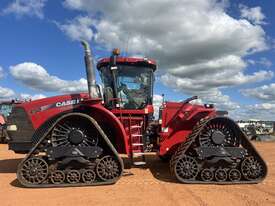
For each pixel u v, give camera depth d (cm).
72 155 958
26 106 1020
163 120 1087
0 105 2448
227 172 1005
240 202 808
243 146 1029
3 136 2375
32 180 945
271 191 916
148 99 1135
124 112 1095
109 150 980
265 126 3634
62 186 945
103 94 1130
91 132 983
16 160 1425
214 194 877
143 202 803
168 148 1082
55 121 983
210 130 1021
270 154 1750
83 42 1053
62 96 1033
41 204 792
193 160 995
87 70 1050
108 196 852
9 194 875
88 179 959
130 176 1074
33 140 1012
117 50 1092
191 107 1104
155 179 1037
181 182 991
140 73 1131
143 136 1107
